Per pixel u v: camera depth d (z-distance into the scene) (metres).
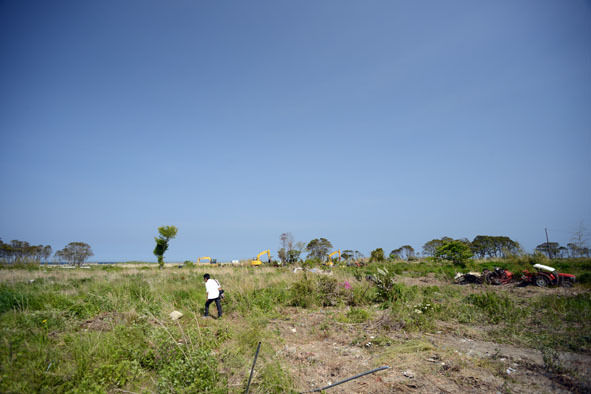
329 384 5.00
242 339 6.82
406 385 4.83
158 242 33.16
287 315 9.94
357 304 11.61
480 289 13.78
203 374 4.62
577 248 18.27
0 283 12.31
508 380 4.88
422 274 21.12
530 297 11.16
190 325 7.94
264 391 4.61
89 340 5.99
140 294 10.48
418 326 8.07
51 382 4.55
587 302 9.15
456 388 4.69
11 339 5.39
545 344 6.31
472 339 7.12
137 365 5.12
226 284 13.93
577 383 4.59
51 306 8.70
